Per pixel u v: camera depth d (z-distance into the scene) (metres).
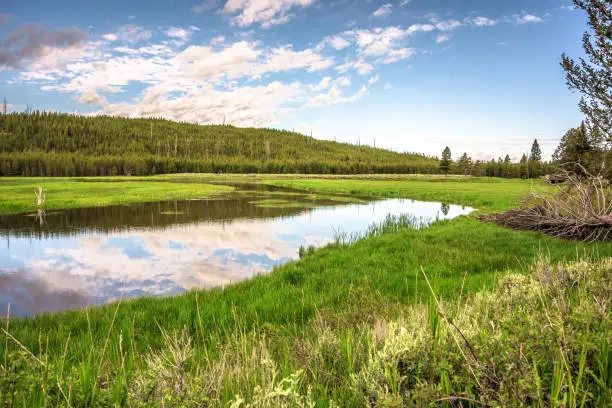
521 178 124.06
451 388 2.10
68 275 12.72
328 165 155.12
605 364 2.08
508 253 11.92
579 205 13.92
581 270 4.39
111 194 41.78
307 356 3.30
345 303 7.09
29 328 6.88
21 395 2.27
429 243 14.84
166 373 2.51
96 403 2.32
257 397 2.12
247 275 12.73
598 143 12.20
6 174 111.06
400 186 67.69
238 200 40.97
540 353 2.11
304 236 20.22
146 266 13.90
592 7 10.00
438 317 2.63
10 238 19.09
